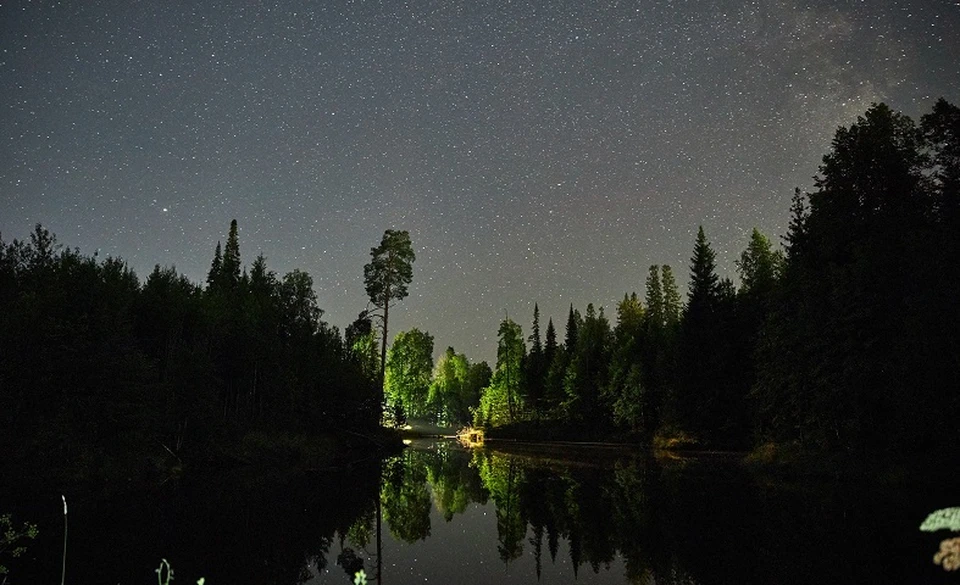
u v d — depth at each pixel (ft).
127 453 80.18
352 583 38.73
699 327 168.04
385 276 175.73
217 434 105.40
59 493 68.85
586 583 38.88
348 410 156.56
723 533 50.98
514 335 299.58
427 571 42.34
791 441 107.45
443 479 97.86
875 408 88.43
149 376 85.87
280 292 168.04
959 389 70.13
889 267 87.86
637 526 56.13
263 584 38.34
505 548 49.08
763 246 181.78
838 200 100.17
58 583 37.29
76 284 88.07
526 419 271.28
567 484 89.92
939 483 72.13
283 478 93.61
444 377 388.98
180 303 115.65
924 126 83.30
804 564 39.34
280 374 131.13
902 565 38.09
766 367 110.83
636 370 200.54
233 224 207.31
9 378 73.56
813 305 97.40
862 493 69.56
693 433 160.15
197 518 59.00
